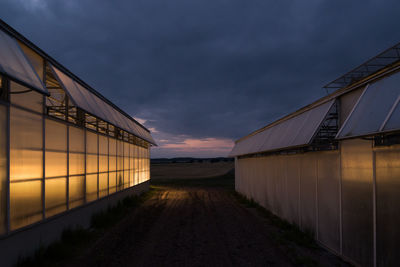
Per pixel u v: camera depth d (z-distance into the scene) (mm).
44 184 6672
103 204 11555
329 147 7059
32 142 6219
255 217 11547
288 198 10188
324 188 7309
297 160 9297
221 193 22047
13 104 5539
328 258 6434
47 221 6781
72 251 6762
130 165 17266
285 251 6855
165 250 6898
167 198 18344
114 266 5746
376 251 5125
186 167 87312
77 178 8820
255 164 15727
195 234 8539
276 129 12414
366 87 5668
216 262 6035
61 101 9180
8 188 5293
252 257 6379
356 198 5812
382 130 4293
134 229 9203
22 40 6121
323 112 7254
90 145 10094
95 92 11023
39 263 5672
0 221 5070
